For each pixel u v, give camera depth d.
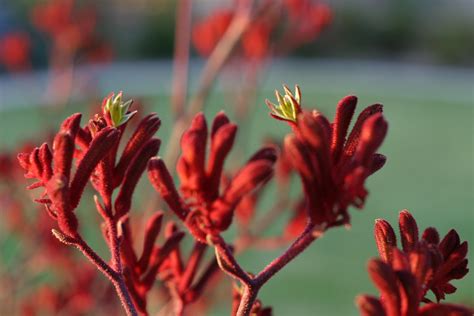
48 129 6.50
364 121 1.66
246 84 6.26
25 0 24.84
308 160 1.57
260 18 6.18
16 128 19.39
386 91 30.52
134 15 32.94
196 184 1.80
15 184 5.78
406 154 20.39
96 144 1.75
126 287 2.00
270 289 11.53
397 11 37.50
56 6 7.88
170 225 2.37
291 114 1.69
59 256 5.72
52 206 1.82
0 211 5.79
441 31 37.28
